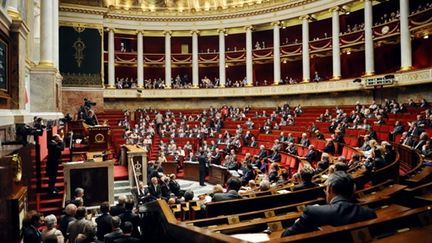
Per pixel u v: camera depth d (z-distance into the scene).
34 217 5.63
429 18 20.42
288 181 9.31
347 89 25.97
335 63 27.77
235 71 37.12
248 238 3.50
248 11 33.22
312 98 29.36
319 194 5.60
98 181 12.12
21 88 10.59
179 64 36.34
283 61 33.81
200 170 18.47
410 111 19.00
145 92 34.22
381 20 27.38
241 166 17.42
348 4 26.98
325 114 23.09
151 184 11.55
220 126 26.00
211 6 35.22
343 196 2.98
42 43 15.70
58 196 10.77
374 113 20.17
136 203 11.78
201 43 37.62
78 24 29.80
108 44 33.72
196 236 2.74
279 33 32.12
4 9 9.15
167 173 20.45
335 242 2.42
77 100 29.55
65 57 29.33
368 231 2.51
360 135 17.09
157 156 21.81
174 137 24.64
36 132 8.48
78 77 29.62
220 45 34.69
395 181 6.38
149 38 37.50
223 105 34.47
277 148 17.12
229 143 21.92
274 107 31.75
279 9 31.59
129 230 5.92
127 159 16.31
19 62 10.30
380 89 24.33
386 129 17.20
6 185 5.11
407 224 2.75
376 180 6.98
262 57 33.44
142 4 34.88
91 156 13.81
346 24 30.53
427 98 21.09
